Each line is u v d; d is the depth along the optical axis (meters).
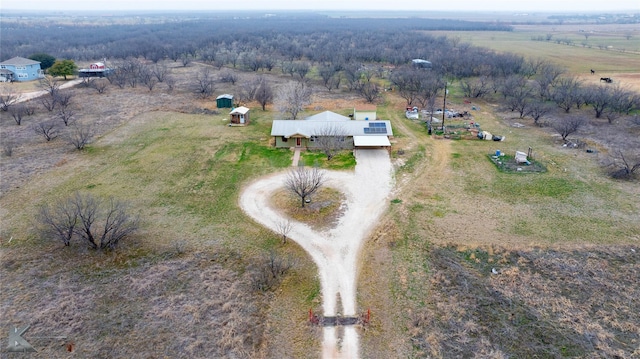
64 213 36.03
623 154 53.72
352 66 115.69
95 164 50.81
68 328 26.52
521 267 32.34
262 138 60.94
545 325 26.97
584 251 34.03
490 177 47.78
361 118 68.38
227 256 33.91
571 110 77.62
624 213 39.56
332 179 47.44
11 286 29.89
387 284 30.86
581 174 48.22
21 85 99.75
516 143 59.03
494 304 28.80
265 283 30.77
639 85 92.62
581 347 25.31
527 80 101.69
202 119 70.81
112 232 35.47
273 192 44.44
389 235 36.69
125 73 105.62
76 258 33.06
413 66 119.69
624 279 30.84
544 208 40.75
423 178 47.72
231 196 43.56
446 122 69.88
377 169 50.19
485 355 24.91
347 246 35.28
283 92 78.38
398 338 26.22
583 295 29.42
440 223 38.34
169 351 25.09
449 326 27.06
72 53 149.25
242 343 25.72
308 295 29.83
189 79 108.75
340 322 27.42
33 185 44.72
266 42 181.25
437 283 30.84
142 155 53.91
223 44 179.25
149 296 29.41
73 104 79.62
